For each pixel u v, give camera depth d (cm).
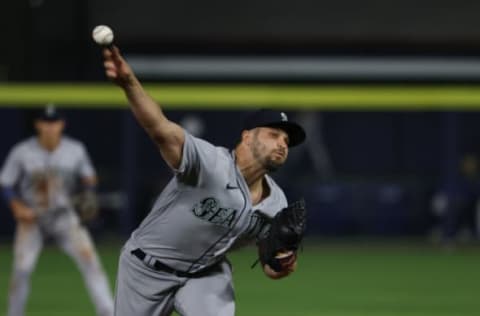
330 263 6000
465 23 8775
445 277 5316
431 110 7756
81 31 8256
